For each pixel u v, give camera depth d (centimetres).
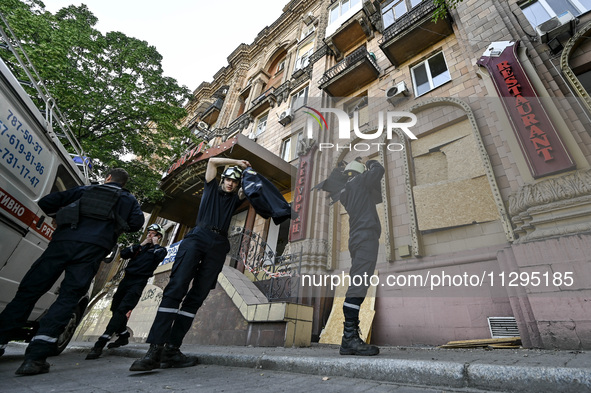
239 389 119
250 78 1631
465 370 109
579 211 156
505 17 510
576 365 98
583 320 196
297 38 1416
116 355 303
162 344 171
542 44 448
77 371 175
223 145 768
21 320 172
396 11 858
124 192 217
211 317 411
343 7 1122
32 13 797
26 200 253
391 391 106
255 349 274
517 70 325
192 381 138
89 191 203
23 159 245
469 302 284
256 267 573
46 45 753
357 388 113
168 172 940
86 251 183
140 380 142
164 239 1387
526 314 225
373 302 285
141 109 960
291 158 853
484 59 368
